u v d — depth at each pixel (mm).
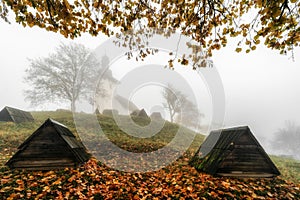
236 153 5664
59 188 4418
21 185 4441
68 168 5531
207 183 5074
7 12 3490
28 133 11219
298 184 5898
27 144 5531
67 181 4789
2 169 5434
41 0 3309
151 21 4391
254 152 5754
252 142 5805
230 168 5559
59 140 5703
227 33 3947
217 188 4820
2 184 4453
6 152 7785
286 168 8969
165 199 4324
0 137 9516
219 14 3904
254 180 5457
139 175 5824
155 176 5797
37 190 4266
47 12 3471
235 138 5758
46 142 5621
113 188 4750
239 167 5590
